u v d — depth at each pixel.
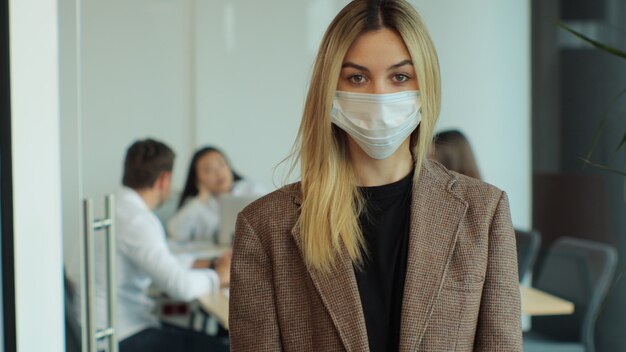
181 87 4.45
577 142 3.81
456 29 4.22
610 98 3.62
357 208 1.16
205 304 2.86
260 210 1.18
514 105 4.25
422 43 1.10
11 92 1.49
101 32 4.27
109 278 1.78
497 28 4.23
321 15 4.55
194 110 4.46
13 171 1.50
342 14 1.11
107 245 1.78
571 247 3.11
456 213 1.14
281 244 1.15
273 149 4.57
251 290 1.16
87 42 4.24
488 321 1.11
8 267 1.50
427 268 1.11
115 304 1.79
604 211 3.63
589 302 2.97
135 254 2.79
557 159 3.90
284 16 4.52
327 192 1.13
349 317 1.10
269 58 4.54
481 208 1.14
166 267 2.81
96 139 4.23
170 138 4.42
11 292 1.50
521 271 3.24
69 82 1.62
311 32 4.55
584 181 3.74
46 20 1.55
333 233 1.12
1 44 1.48
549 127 3.99
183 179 4.46
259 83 4.54
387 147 1.12
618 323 3.40
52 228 1.57
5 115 1.49
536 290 3.19
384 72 1.09
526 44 4.22
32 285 1.53
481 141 4.23
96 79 4.25
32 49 1.53
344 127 1.12
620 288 3.43
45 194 1.55
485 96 4.24
